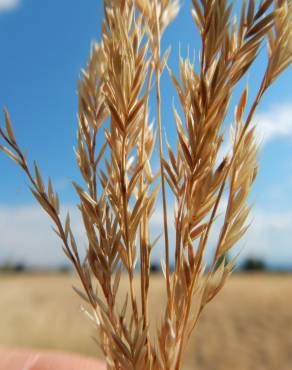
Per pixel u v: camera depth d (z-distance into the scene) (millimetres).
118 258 90
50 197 94
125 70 88
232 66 83
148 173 102
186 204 88
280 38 85
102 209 93
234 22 86
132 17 96
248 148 89
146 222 94
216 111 83
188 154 86
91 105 100
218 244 88
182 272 86
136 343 83
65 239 93
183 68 90
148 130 103
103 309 88
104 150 97
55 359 198
